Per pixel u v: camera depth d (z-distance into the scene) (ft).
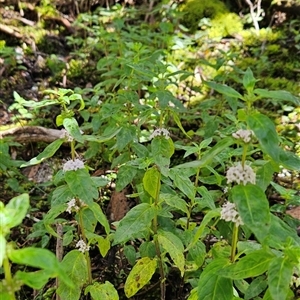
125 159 0.92
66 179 0.57
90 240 0.65
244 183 0.47
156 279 0.87
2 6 2.00
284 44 1.77
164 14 2.01
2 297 0.40
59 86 1.66
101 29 1.68
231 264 0.51
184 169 0.72
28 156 1.29
